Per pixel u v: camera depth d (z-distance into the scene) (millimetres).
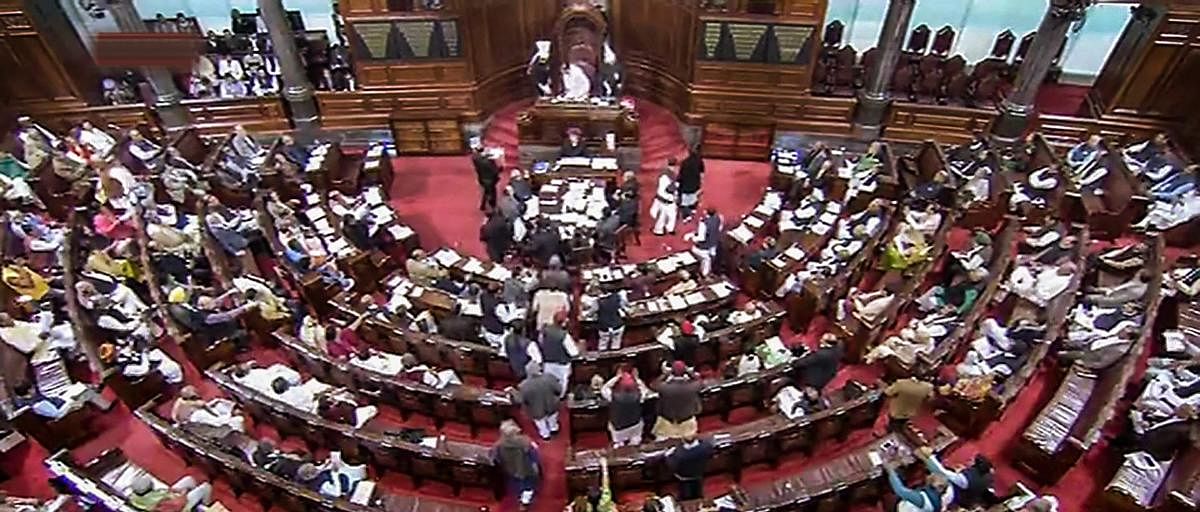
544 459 14406
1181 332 15672
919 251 17359
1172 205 19406
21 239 17844
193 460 13688
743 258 18250
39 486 13867
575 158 21172
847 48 23375
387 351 16219
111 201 19406
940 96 22875
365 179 21375
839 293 16828
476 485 13641
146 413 13484
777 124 23234
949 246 19391
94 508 12750
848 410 13523
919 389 13336
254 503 13695
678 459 12172
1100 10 24250
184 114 22828
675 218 20219
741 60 22312
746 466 14055
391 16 21516
